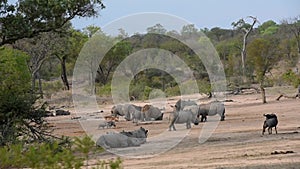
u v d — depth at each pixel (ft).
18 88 104.63
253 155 88.69
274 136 116.26
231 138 116.98
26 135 101.86
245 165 78.74
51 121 182.50
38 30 110.42
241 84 335.88
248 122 156.87
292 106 208.44
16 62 156.04
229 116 180.04
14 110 102.01
